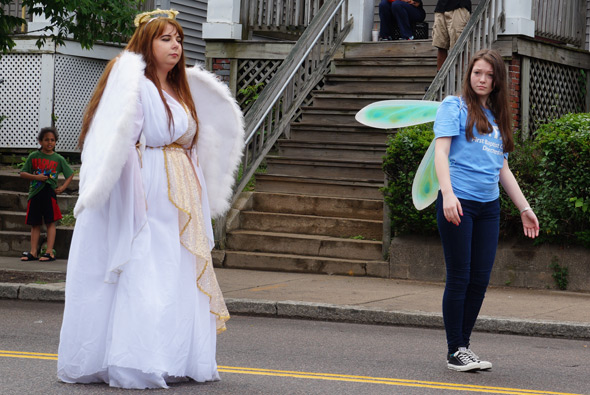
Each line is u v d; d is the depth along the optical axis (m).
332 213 13.55
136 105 5.67
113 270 5.65
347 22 16.61
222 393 5.70
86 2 12.12
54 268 12.70
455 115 6.61
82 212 5.80
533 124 15.59
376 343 8.25
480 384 6.32
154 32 5.95
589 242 11.31
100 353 5.73
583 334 8.86
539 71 15.72
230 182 6.57
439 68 14.87
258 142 14.92
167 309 5.69
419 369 6.89
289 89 15.07
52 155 13.67
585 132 11.31
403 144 12.04
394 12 16.53
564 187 11.48
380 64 15.98
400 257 12.22
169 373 5.69
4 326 8.66
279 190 14.24
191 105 6.21
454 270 6.69
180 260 5.88
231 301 10.05
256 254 12.95
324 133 15.01
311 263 12.65
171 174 5.95
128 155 5.71
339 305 9.80
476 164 6.63
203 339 5.96
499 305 10.12
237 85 17.31
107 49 19.36
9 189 16.23
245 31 17.30
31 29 18.38
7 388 5.69
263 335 8.56
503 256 11.78
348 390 5.97
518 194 6.96
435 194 6.86
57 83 18.47
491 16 14.61
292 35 18.12
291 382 6.19
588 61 17.03
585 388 6.38
